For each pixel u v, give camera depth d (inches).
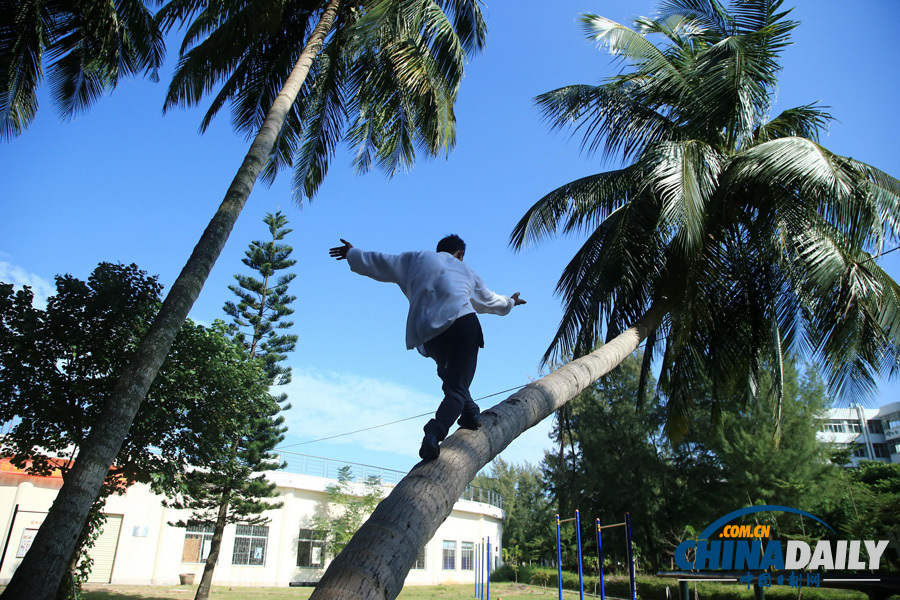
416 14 323.3
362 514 1002.1
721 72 313.0
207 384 431.2
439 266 99.0
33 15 394.0
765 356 356.8
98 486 198.1
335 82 401.1
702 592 676.7
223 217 251.3
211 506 660.7
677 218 258.7
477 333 93.9
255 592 774.5
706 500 925.2
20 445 378.6
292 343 770.8
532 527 1708.9
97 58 434.9
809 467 805.9
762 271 333.7
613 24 343.6
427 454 78.4
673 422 359.3
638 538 1072.2
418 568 1123.3
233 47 354.0
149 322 407.2
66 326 378.3
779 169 273.9
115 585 740.0
